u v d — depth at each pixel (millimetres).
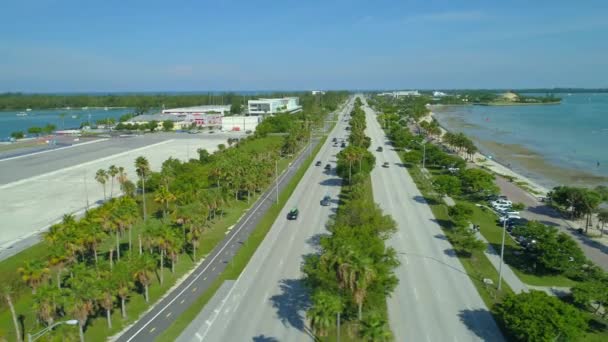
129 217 83062
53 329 53656
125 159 193250
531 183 150875
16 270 78438
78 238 71625
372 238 68562
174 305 67875
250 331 60500
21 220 111688
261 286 73688
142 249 87125
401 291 70812
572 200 105500
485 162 186125
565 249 73750
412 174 157000
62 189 142875
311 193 133125
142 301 69062
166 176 123812
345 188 137375
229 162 126625
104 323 62500
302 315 64500
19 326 62938
